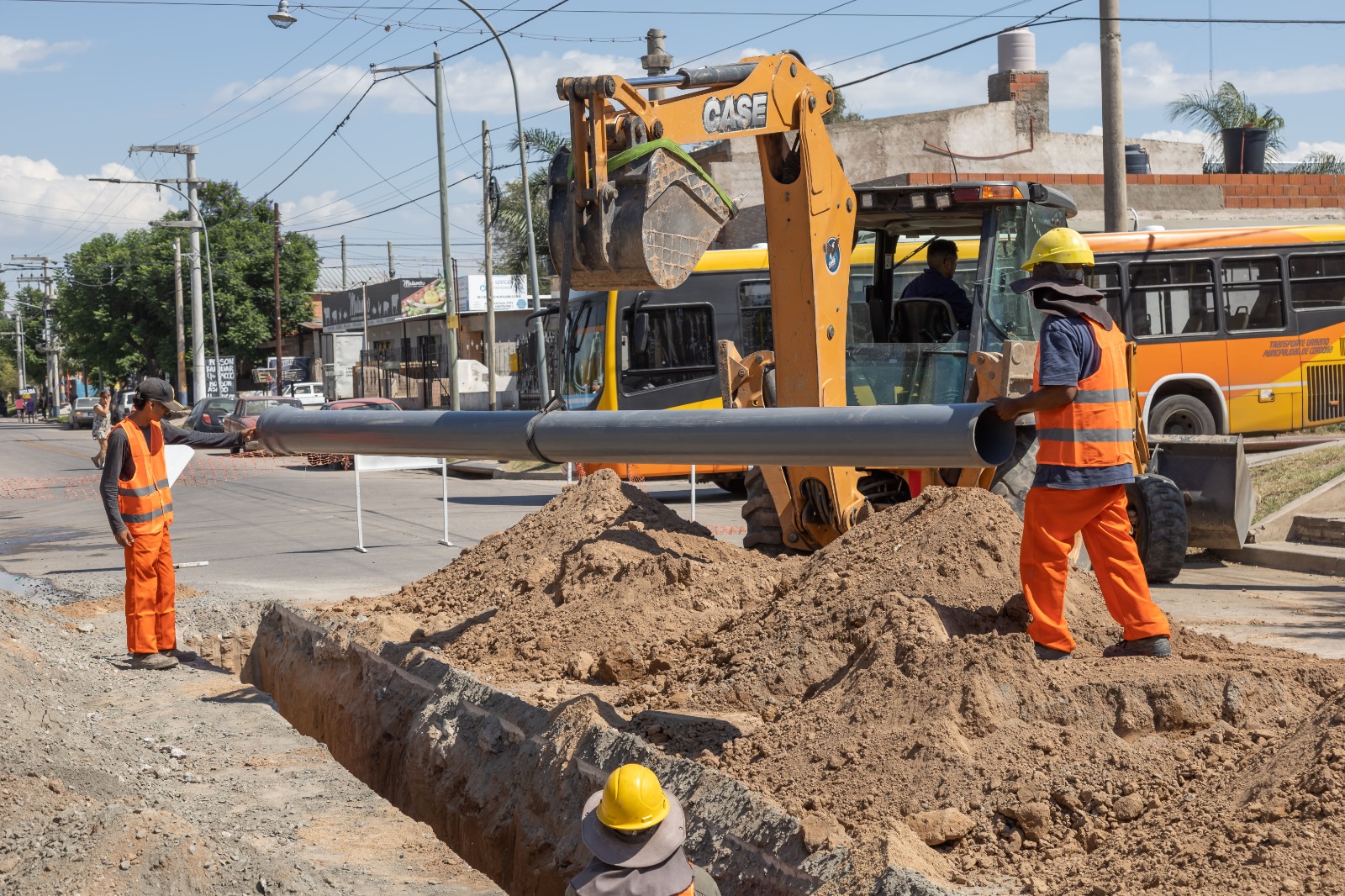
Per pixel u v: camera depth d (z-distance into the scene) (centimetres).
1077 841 430
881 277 1146
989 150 3031
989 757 473
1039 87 3073
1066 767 461
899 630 554
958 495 664
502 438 525
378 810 591
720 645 671
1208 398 1983
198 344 5016
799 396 853
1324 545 1195
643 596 765
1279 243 1995
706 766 523
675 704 616
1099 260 1916
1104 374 539
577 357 1998
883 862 402
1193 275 1962
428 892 491
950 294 1066
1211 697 497
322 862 516
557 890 525
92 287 6888
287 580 1259
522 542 916
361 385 5184
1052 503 542
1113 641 588
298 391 5350
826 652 604
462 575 923
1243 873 350
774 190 842
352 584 1223
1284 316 1997
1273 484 1388
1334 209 2823
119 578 1316
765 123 791
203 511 2050
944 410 438
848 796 474
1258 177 2791
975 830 441
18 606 1060
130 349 6906
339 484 2530
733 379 947
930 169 2992
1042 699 502
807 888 413
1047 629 545
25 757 605
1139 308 1939
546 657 739
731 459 477
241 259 6762
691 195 597
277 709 799
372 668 784
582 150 570
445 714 683
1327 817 360
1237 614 927
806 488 918
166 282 6738
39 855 499
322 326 6638
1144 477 1102
